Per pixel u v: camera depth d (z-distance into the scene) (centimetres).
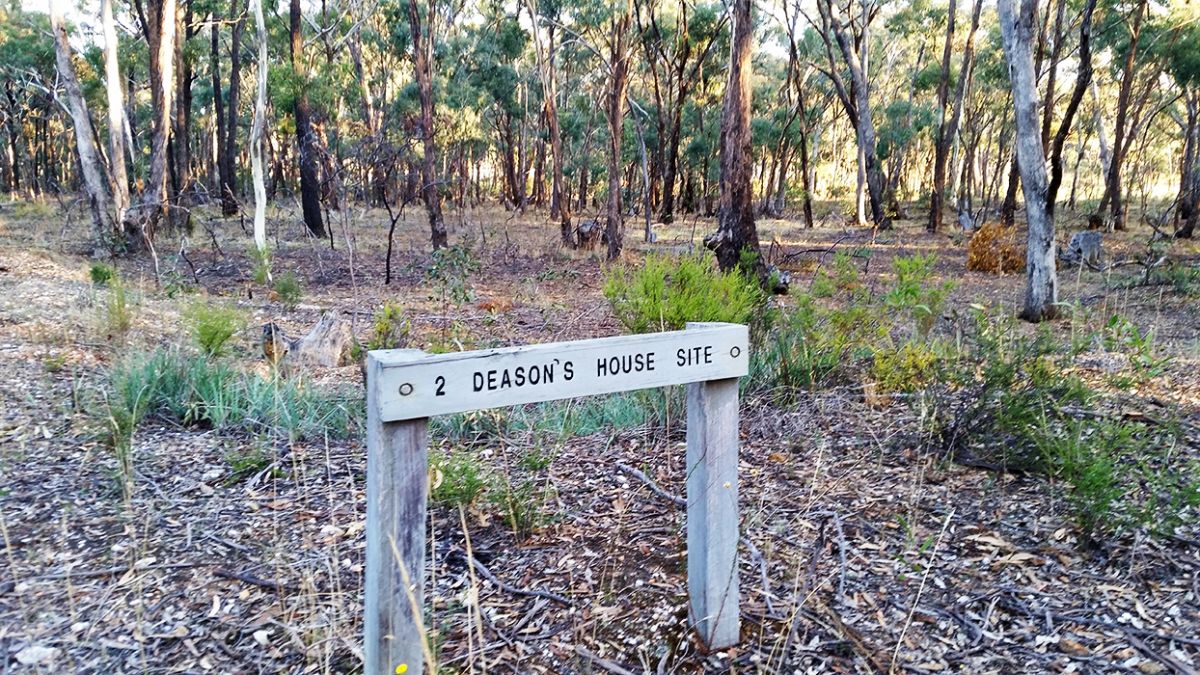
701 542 279
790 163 4866
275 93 1995
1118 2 2427
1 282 1041
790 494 414
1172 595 309
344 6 2816
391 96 3875
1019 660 274
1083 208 3541
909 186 5897
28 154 4566
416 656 230
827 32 2591
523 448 485
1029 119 940
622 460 468
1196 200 2191
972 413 450
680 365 259
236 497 410
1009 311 983
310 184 2125
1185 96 3050
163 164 1772
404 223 2700
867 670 271
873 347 596
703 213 3784
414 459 220
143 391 538
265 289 1257
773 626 298
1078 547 346
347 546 356
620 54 1992
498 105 4056
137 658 274
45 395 555
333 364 752
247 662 274
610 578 330
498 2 3133
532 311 1061
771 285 805
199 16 2755
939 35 3631
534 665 274
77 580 324
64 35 1538
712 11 2822
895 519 379
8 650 275
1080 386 492
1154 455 438
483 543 362
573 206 4684
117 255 1470
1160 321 948
